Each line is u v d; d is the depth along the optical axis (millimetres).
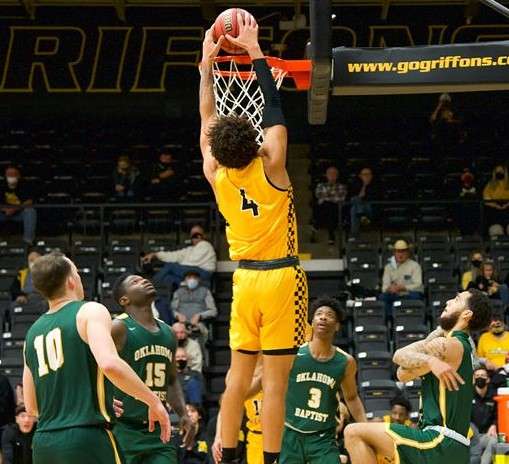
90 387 6875
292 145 28578
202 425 16734
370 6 29062
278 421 7203
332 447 11469
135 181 25562
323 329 11367
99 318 6867
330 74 8523
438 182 26047
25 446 15828
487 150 27188
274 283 7145
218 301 22562
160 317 20422
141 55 29594
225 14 7531
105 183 26328
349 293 21781
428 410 9000
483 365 16906
